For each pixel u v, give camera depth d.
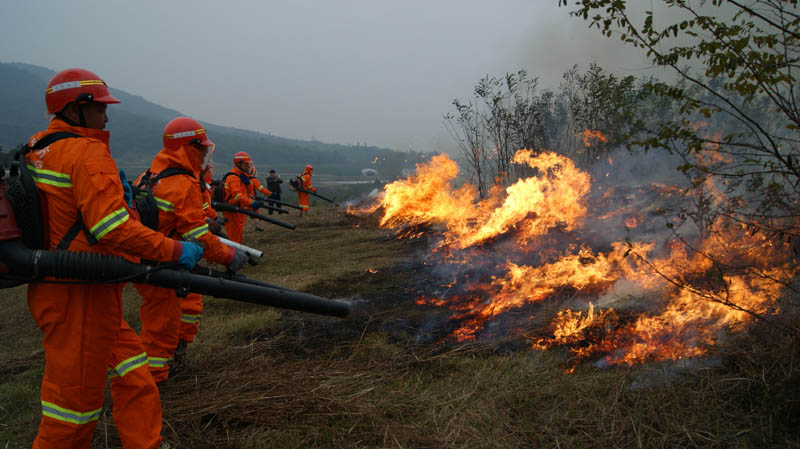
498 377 3.15
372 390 3.12
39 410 3.25
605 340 3.50
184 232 3.10
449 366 3.43
